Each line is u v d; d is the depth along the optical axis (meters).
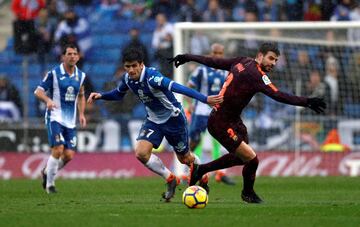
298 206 28.27
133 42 65.94
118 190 38.94
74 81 38.31
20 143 57.16
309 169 55.25
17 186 42.50
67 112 38.41
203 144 54.84
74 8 71.56
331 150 55.41
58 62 68.69
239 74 28.27
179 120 30.41
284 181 46.53
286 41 56.69
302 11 68.50
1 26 73.25
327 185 42.94
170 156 55.34
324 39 56.97
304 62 57.53
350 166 55.06
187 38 51.84
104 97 30.95
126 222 23.16
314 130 57.69
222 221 23.36
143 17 71.38
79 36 69.25
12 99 64.62
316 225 22.58
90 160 56.34
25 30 69.12
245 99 28.34
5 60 70.00
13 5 69.50
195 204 27.27
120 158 56.19
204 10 69.69
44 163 56.38
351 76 57.62
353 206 28.38
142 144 30.16
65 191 38.34
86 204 29.80
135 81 29.25
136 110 61.12
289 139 57.88
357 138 57.72
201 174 30.16
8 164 56.59
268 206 28.30
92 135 57.78
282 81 57.72
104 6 71.81
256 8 68.88
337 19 68.44
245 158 29.05
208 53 53.12
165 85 28.25
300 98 26.78
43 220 23.78
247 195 29.88
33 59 69.06
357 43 56.66
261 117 58.25
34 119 57.62
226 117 28.66
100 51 70.12
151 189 39.59
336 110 57.72
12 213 26.11
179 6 70.38
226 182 44.34
